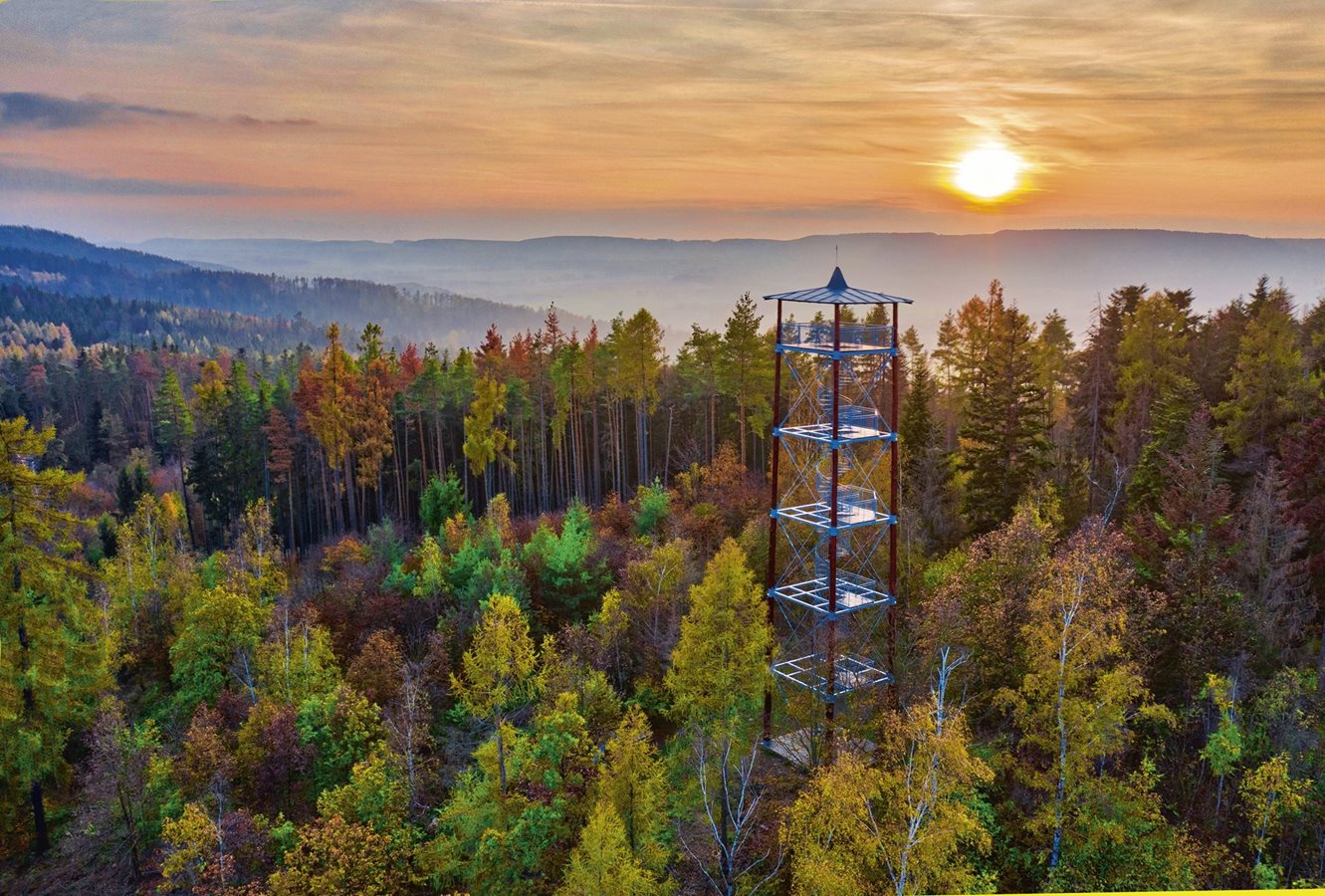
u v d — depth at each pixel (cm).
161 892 2738
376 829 2789
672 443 8400
